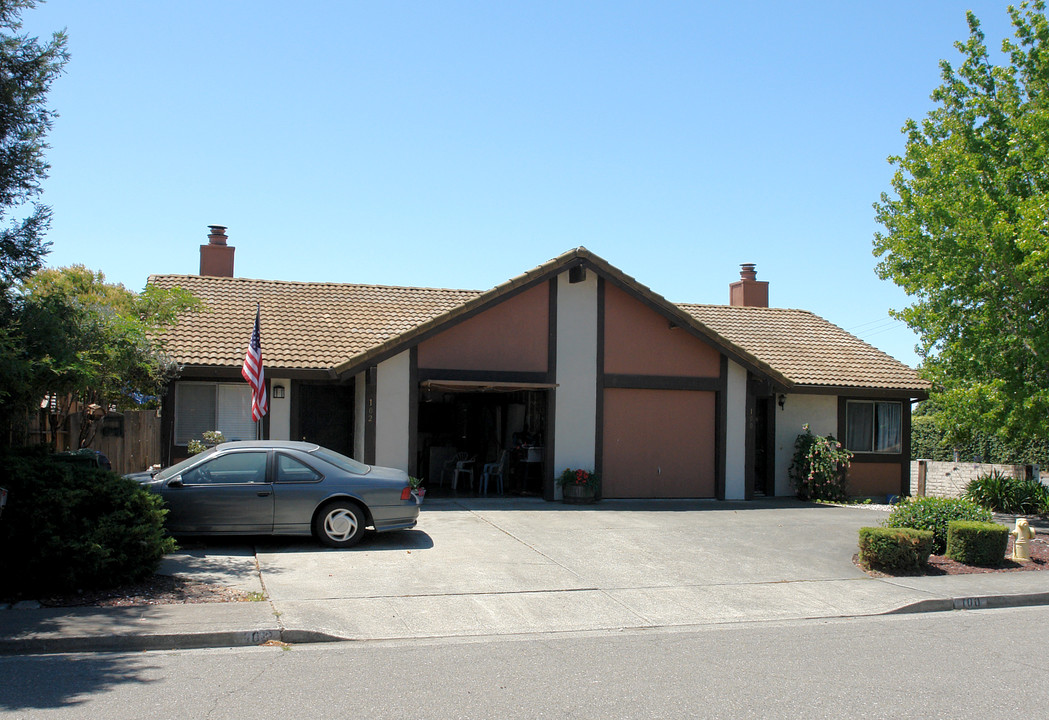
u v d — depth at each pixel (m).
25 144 9.87
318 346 17.31
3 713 5.53
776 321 23.59
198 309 17.34
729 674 6.71
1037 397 15.27
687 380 17.92
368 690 6.14
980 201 15.50
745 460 18.33
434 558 10.91
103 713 5.56
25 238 9.89
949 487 22.34
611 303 17.55
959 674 6.81
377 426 16.00
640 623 8.54
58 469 8.98
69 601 8.41
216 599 8.63
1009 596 9.95
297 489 11.28
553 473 16.98
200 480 11.16
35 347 9.27
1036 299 15.75
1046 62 16.05
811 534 13.73
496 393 20.30
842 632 8.30
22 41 9.84
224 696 5.96
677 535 13.24
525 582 9.88
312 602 8.63
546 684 6.36
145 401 15.22
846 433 20.45
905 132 17.48
